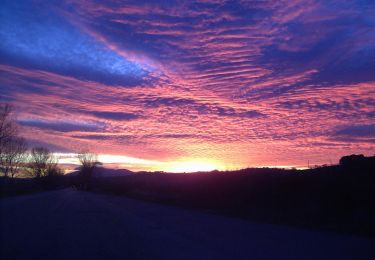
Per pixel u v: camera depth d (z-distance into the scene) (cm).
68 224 2180
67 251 1319
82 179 13550
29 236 1700
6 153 8488
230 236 1625
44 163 13412
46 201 4953
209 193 4166
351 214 2027
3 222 2303
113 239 1581
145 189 7231
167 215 2697
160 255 1216
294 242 1444
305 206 2466
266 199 3088
